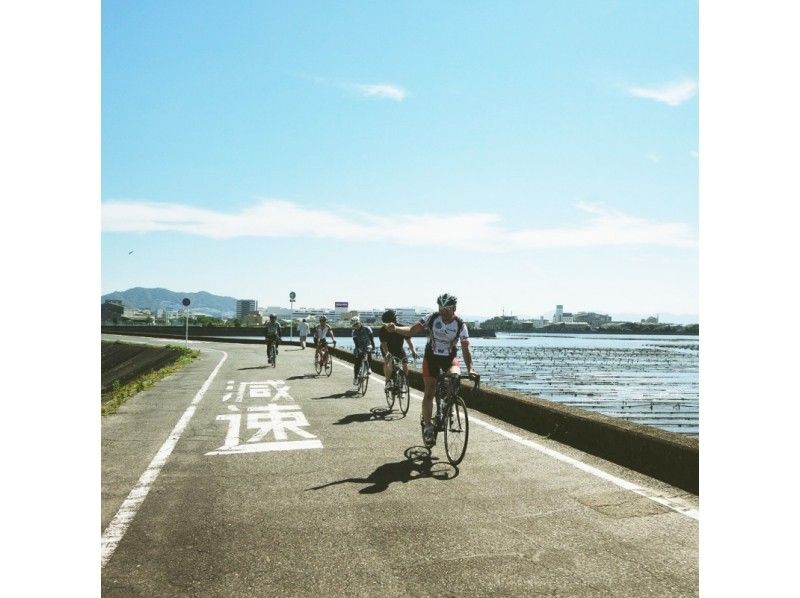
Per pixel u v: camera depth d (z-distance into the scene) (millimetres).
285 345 35844
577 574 3639
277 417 9406
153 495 5289
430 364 6887
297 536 4285
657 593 3396
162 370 18672
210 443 7465
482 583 3535
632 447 6137
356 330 12688
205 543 4172
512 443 7340
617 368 57719
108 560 3895
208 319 125688
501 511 4773
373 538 4234
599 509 4812
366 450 7027
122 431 8266
